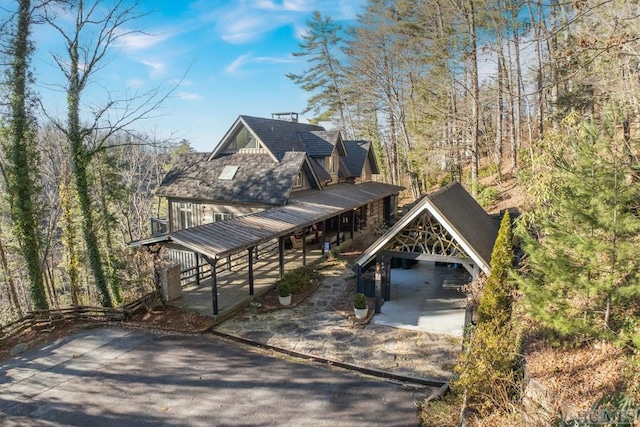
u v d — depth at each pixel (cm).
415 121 3262
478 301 1112
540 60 2119
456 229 1138
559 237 743
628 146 759
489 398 781
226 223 1550
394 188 3089
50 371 1005
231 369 1015
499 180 2783
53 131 2269
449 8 2617
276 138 2425
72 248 1981
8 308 2172
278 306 1414
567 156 1101
